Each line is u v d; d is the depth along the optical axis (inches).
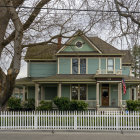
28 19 647.1
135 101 1105.4
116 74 1189.1
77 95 1278.3
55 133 549.6
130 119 589.6
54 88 1312.7
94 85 1277.1
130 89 1328.7
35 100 1202.6
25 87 1412.4
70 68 1282.0
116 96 1272.1
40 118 608.1
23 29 631.8
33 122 618.2
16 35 582.9
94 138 490.6
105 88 1280.8
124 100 1214.9
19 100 1237.7
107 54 1268.5
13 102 1219.2
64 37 680.4
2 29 641.0
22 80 1304.1
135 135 528.4
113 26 615.5
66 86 1283.2
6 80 606.9
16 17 578.6
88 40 1268.5
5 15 638.5
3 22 640.4
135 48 624.4
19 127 594.2
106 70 1230.9
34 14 643.5
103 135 526.0
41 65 1373.0
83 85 1282.0
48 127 591.5
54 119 615.5
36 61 1371.8
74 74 1278.3
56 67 1353.3
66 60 1285.7
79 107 1096.2
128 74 1413.6
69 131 569.3
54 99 1131.9
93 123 589.3
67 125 592.7
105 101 1273.4
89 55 1275.8
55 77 1231.5
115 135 527.2
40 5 641.0
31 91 1362.0
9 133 547.8
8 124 595.2
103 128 593.6
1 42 641.0
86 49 1280.8
